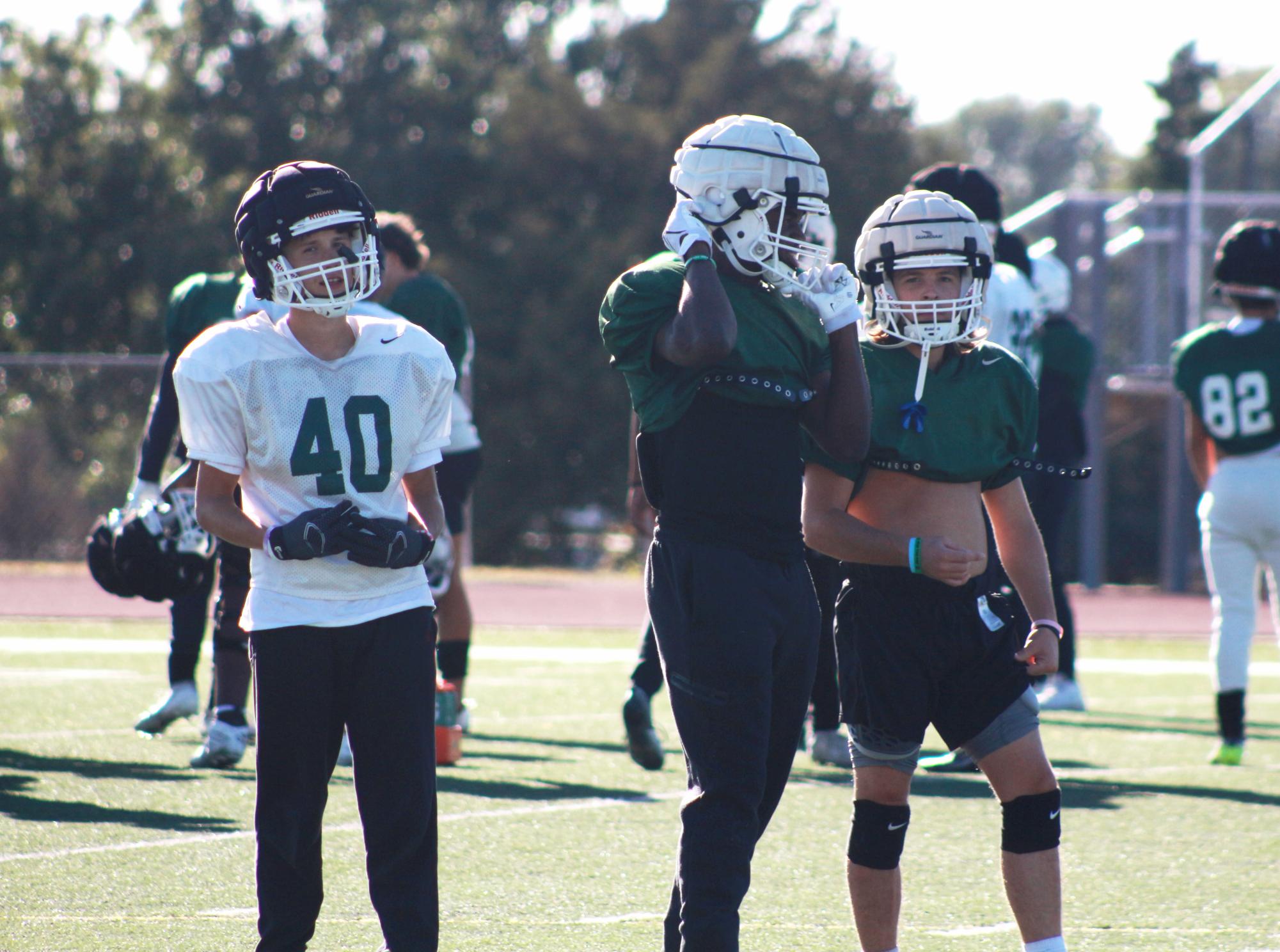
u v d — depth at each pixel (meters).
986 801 20.94
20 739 24.23
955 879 16.56
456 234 139.00
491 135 144.25
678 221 11.79
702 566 11.66
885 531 12.41
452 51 150.12
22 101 142.00
